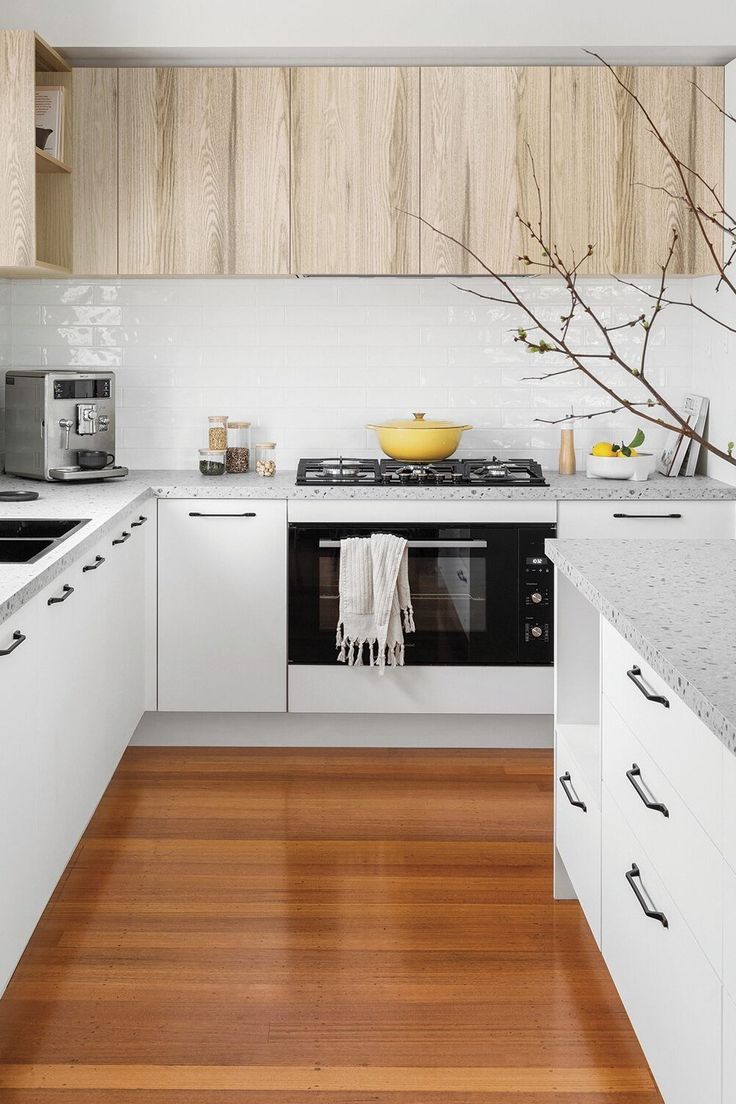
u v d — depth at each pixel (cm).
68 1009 249
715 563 256
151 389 466
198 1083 223
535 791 385
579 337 464
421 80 417
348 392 466
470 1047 236
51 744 261
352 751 429
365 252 423
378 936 284
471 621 414
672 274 425
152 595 415
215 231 422
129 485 413
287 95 417
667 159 420
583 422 468
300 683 418
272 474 439
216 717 433
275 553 412
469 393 467
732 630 192
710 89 418
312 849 335
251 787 388
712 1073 163
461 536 410
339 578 409
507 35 412
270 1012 249
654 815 196
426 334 464
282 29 411
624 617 203
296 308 463
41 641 250
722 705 149
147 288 462
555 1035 241
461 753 427
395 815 363
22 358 463
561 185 420
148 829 350
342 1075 226
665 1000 189
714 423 437
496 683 416
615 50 416
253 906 299
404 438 430
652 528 411
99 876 316
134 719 394
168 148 419
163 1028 242
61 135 408
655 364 464
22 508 351
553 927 289
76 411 418
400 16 412
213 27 411
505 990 259
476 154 419
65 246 422
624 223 422
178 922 290
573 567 253
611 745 230
